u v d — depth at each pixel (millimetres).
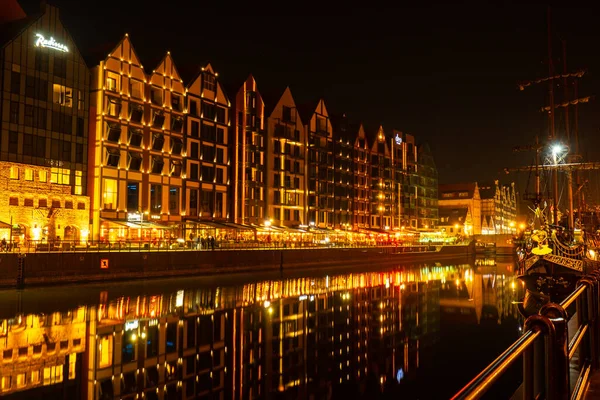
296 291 48781
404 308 39219
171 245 62812
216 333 28297
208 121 78375
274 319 32969
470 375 21578
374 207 119125
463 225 149625
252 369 21781
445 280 63281
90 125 61125
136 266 53219
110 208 62531
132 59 66188
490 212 165625
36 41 55031
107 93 62594
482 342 27656
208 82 78812
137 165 66438
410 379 20875
